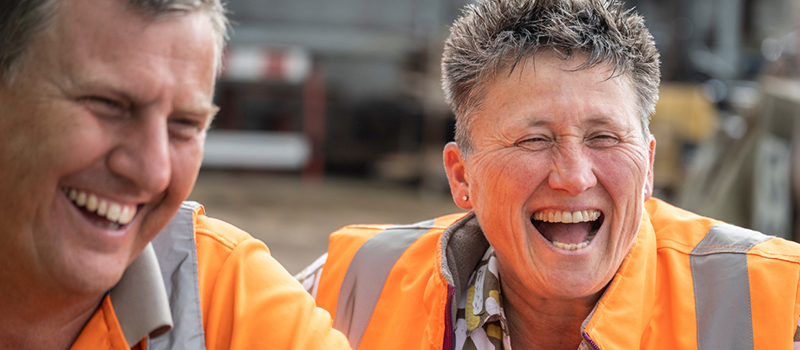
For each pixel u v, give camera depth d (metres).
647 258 1.30
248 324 0.99
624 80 1.19
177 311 0.95
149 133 0.75
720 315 1.21
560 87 1.16
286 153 9.70
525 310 1.37
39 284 0.80
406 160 9.88
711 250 1.30
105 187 0.76
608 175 1.17
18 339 0.87
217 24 0.81
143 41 0.72
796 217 3.33
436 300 1.35
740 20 8.48
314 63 9.75
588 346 1.22
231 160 9.60
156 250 0.99
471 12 1.30
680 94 7.20
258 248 1.09
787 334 1.16
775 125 3.58
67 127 0.72
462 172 1.40
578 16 1.17
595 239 1.21
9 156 0.73
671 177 6.98
